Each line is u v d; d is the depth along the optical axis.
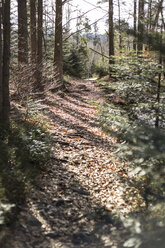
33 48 15.85
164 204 3.50
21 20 12.05
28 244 3.67
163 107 5.88
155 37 5.48
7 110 7.44
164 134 3.44
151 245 2.93
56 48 18.19
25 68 10.72
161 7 5.77
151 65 6.21
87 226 4.38
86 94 19.02
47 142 7.03
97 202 5.31
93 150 8.41
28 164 5.69
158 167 3.86
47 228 4.16
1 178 4.44
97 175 6.65
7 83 7.41
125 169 6.78
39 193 5.11
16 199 4.49
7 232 3.74
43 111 11.61
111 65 7.03
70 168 6.76
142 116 5.96
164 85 6.41
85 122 11.67
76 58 32.19
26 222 4.14
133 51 6.60
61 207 4.85
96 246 3.76
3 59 7.34
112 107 6.66
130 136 3.62
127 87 6.55
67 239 3.98
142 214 4.13
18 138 6.55
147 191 4.54
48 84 13.48
